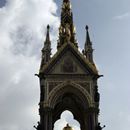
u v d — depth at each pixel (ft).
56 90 234.38
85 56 252.01
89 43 255.91
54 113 256.73
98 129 222.69
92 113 228.43
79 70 241.35
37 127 223.92
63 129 246.27
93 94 234.17
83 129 250.16
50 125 225.35
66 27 267.18
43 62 245.65
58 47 259.39
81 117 254.27
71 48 247.09
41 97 232.32
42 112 228.02
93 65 244.22
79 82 237.86
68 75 239.30
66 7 282.97
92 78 239.30
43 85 235.40
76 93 237.25
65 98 251.80
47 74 238.48
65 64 243.19
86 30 263.08
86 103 232.73
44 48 250.98
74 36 268.41
